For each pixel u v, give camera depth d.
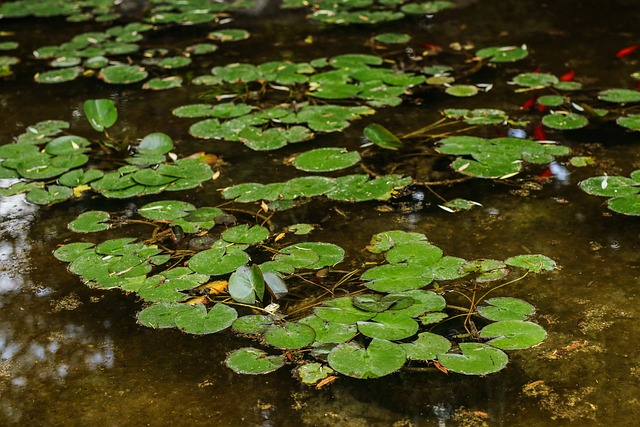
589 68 3.92
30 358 2.07
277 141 3.24
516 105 3.54
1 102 3.85
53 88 4.01
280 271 2.29
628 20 4.58
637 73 3.82
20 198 2.92
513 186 2.83
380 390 1.89
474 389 1.88
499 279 2.29
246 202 2.80
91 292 2.32
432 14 4.92
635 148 3.08
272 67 4.09
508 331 2.04
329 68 4.05
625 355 1.97
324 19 4.89
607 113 3.39
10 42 4.81
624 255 2.38
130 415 1.85
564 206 2.68
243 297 2.21
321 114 3.46
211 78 4.00
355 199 2.74
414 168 3.00
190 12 5.19
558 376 1.91
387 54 4.25
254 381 1.94
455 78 3.89
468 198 2.76
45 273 2.43
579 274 2.30
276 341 2.02
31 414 1.87
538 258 2.37
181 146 3.27
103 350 2.08
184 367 2.00
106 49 4.53
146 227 2.66
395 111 3.54
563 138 3.20
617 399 1.83
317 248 2.42
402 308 2.12
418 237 2.48
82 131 3.48
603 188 2.75
